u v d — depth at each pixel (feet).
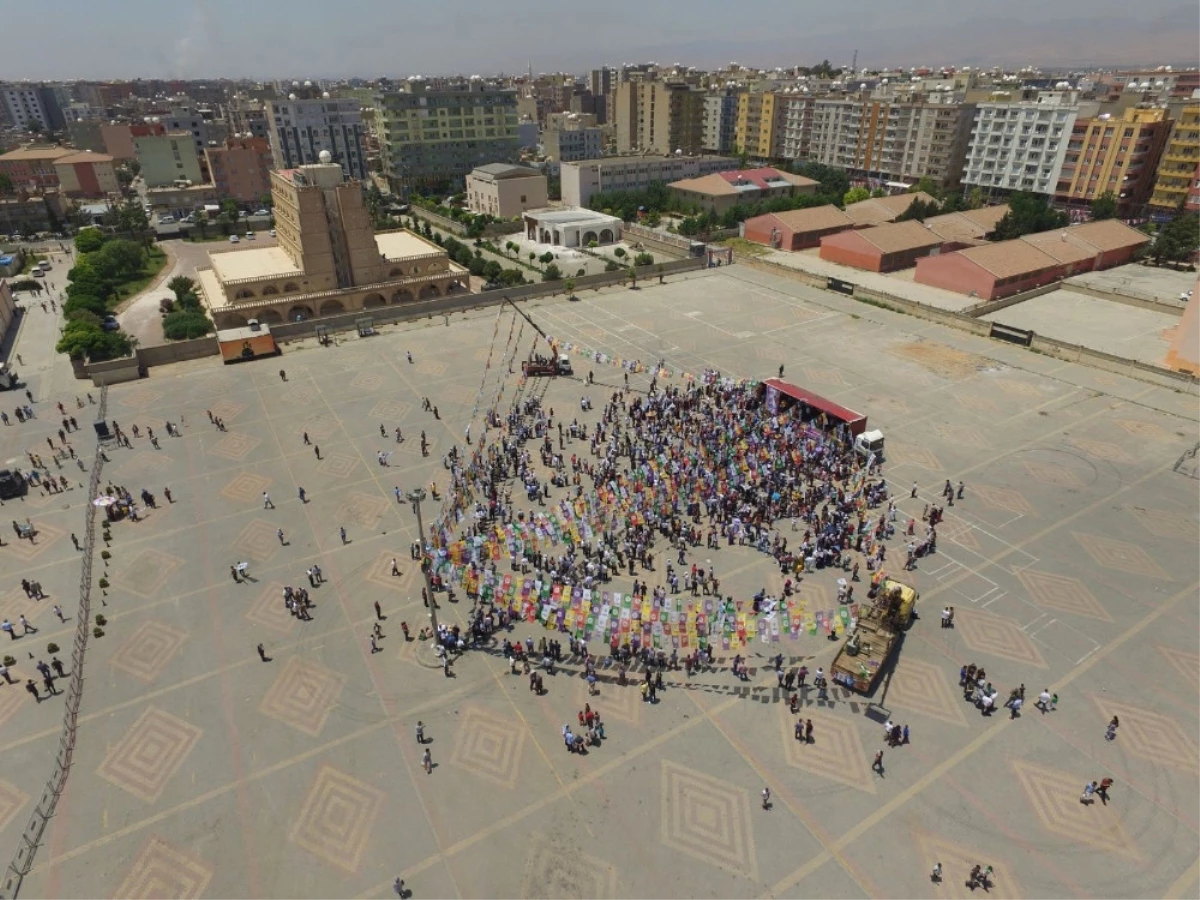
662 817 103.91
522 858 99.09
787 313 308.19
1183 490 177.78
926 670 126.93
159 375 249.75
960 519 166.91
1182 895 93.45
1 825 103.71
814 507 168.14
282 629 137.49
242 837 101.86
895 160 576.61
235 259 332.19
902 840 100.53
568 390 235.20
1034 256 340.18
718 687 124.88
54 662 126.00
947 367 251.19
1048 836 100.68
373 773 110.52
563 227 431.43
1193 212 422.41
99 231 454.40
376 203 533.14
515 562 151.02
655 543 158.51
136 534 164.35
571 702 122.01
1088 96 556.51
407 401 228.63
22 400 232.94
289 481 185.06
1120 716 118.01
